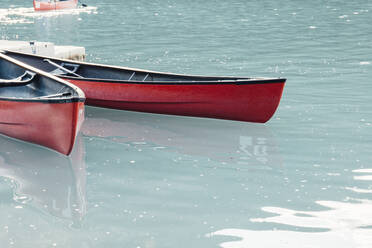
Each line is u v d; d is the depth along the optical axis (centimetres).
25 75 782
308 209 473
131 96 819
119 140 690
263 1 4138
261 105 748
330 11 3078
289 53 1469
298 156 616
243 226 443
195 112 801
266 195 505
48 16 2867
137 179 550
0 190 518
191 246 411
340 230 433
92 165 593
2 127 693
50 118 616
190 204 487
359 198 495
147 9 3409
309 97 916
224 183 537
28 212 469
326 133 706
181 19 2642
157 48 1596
